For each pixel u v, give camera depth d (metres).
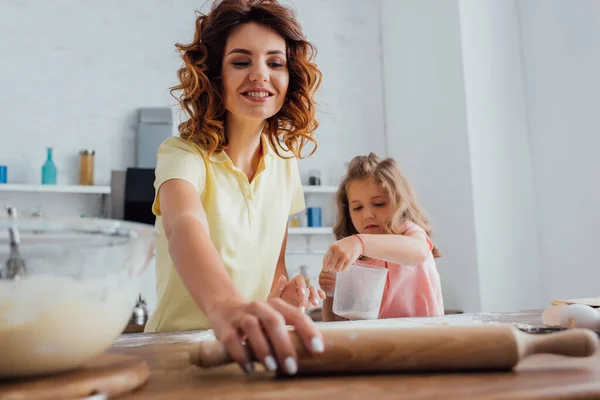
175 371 0.58
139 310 2.76
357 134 3.85
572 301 1.08
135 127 3.42
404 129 3.63
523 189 2.98
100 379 0.47
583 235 2.60
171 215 0.88
